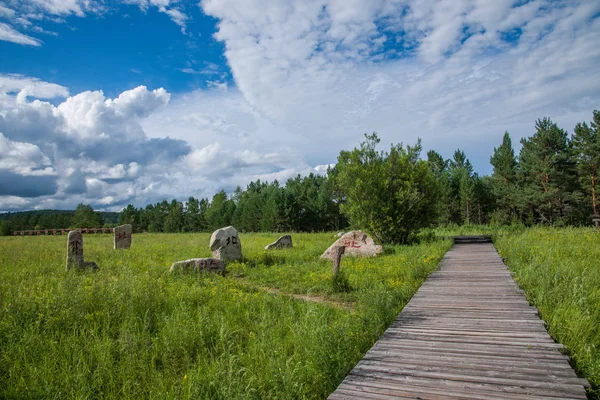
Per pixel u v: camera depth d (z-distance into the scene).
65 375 5.21
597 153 37.00
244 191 89.25
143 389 5.09
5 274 11.53
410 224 20.94
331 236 30.22
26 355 5.74
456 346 5.79
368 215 20.84
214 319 7.38
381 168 20.81
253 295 9.49
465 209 53.59
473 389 4.43
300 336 6.34
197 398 4.73
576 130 39.03
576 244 14.52
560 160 39.97
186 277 11.60
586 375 5.02
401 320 7.23
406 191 20.09
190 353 6.21
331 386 4.95
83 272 12.30
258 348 6.08
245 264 14.91
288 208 58.56
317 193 64.75
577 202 39.56
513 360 5.19
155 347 6.26
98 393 5.07
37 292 8.73
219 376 5.13
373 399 4.31
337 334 6.05
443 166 65.44
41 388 4.83
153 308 8.06
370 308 7.80
